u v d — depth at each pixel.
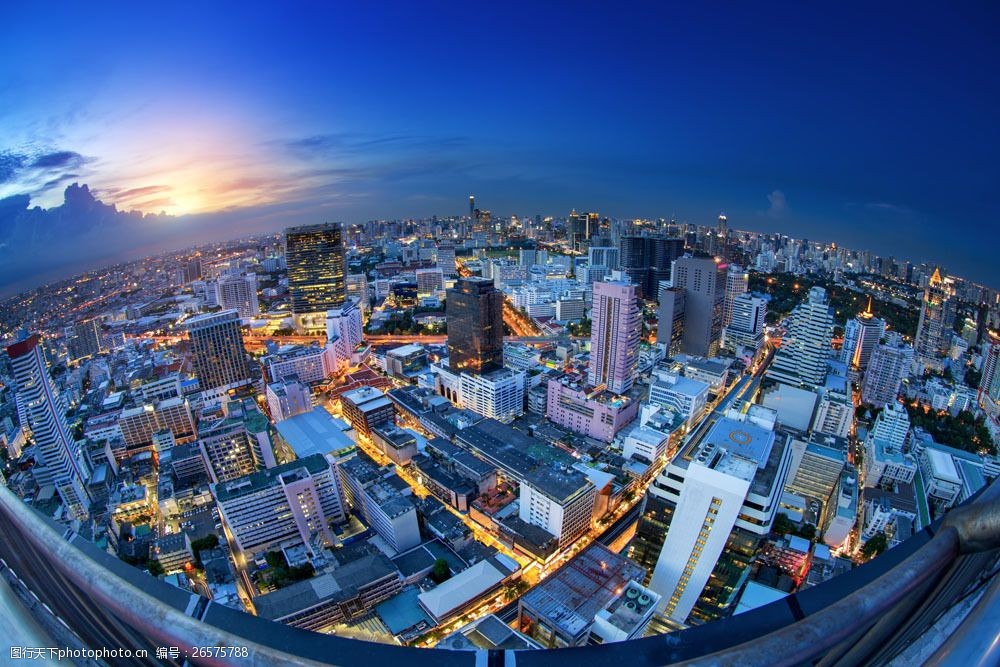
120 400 190.00
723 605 92.06
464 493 129.50
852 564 105.44
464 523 120.12
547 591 89.75
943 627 8.94
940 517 10.70
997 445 151.50
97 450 154.75
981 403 174.12
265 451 146.38
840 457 130.12
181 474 147.00
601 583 91.38
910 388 187.25
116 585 9.69
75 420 179.38
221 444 145.62
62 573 10.68
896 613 9.59
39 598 11.44
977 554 9.40
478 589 100.69
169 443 167.38
